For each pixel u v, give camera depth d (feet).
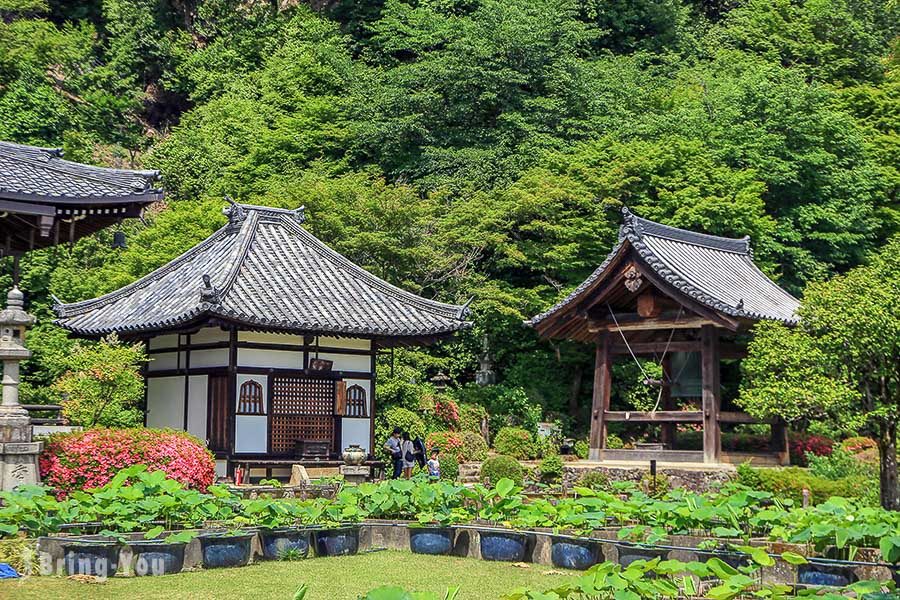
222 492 49.80
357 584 40.60
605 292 87.25
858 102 157.48
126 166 150.82
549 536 48.16
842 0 181.27
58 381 85.40
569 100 145.18
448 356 123.24
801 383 68.44
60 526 45.32
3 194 54.95
